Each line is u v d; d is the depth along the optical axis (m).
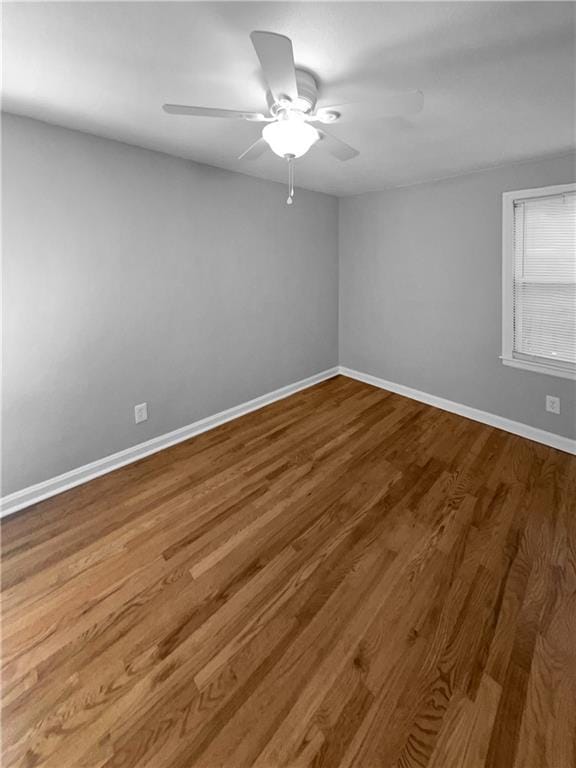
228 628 1.59
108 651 1.50
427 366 4.01
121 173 2.62
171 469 2.83
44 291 2.37
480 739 1.20
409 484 2.58
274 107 1.67
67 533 2.16
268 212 3.73
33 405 2.41
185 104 1.98
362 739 1.21
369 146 2.63
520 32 1.41
